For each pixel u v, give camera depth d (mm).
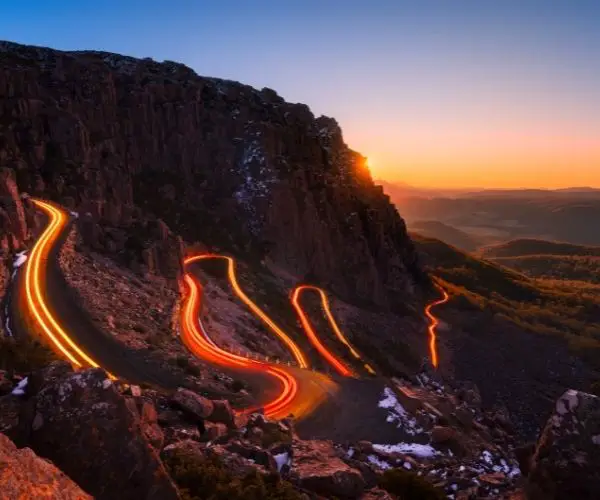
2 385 24125
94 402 19562
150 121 129875
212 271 109125
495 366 136000
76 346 55594
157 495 18547
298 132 156875
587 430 21609
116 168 106000
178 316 80625
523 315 179875
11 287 63250
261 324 97375
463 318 160125
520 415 116125
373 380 75375
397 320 142250
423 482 31875
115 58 147875
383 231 165250
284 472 30125
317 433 53500
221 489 23906
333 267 139000
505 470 45188
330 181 154625
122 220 95062
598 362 145750
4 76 100438
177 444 28609
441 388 111875
